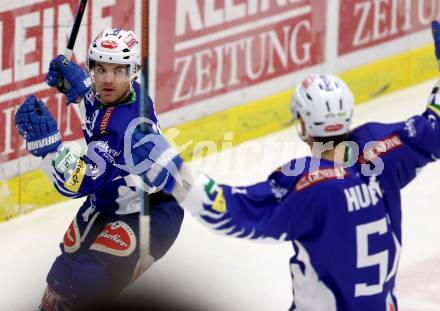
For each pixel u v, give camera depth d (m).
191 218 17.69
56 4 17.28
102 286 12.43
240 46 20.61
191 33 19.66
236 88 20.72
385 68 23.92
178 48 19.48
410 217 17.88
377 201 9.64
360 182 9.59
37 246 16.77
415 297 14.86
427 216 17.92
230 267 15.96
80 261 12.52
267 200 9.39
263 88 21.25
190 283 15.33
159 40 19.11
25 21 16.92
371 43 23.42
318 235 9.47
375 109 23.38
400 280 15.42
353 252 9.50
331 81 9.58
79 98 13.80
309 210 9.38
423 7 24.58
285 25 21.42
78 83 13.74
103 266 12.43
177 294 14.91
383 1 23.50
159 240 12.75
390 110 23.34
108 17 18.14
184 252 16.39
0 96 16.92
